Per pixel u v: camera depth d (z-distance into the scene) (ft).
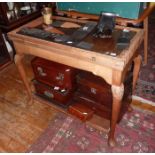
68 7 5.62
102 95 5.26
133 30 4.76
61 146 5.45
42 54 4.96
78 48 4.21
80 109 5.74
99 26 4.55
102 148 5.33
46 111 6.58
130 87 5.55
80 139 5.59
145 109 6.37
